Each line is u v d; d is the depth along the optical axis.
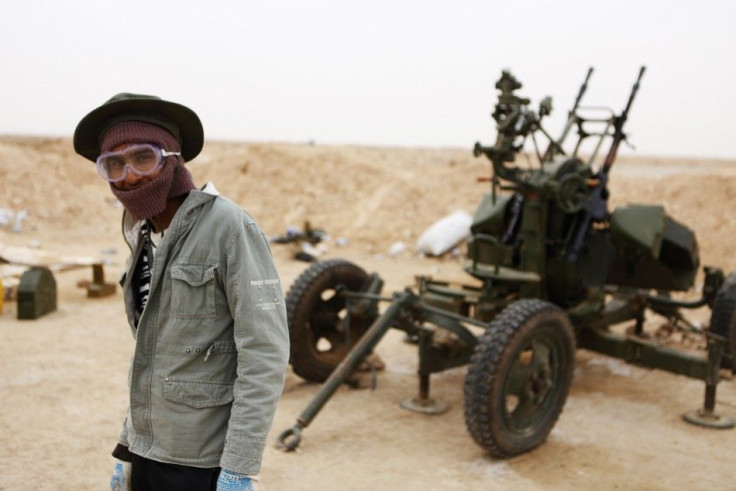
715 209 12.86
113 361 6.07
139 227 2.08
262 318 1.87
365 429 4.79
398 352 6.90
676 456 4.50
